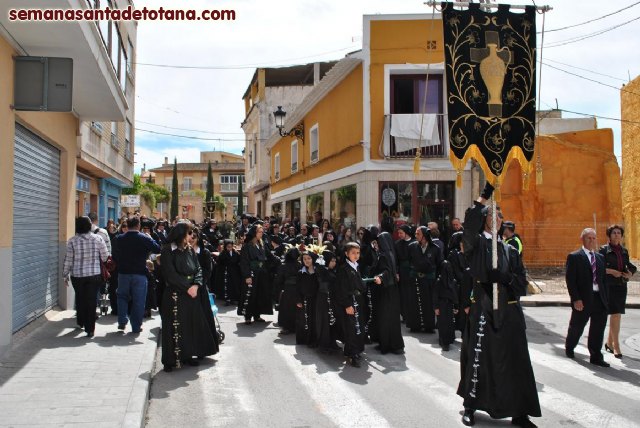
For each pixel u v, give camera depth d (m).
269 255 11.76
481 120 6.43
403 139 17.20
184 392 6.65
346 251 8.12
